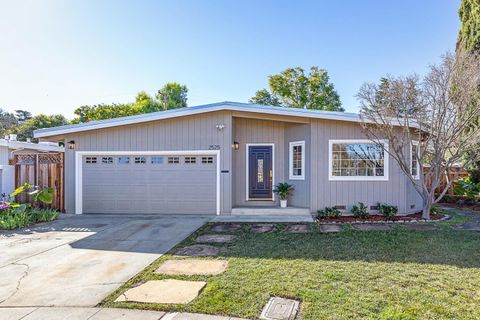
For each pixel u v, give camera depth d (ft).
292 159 34.04
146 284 13.16
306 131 31.86
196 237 21.91
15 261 16.63
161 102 97.71
